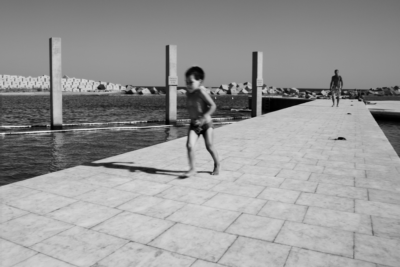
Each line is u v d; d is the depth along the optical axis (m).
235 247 3.23
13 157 14.20
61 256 3.06
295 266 2.91
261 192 4.87
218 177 5.61
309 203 4.45
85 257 3.04
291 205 4.37
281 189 5.02
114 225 3.72
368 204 4.43
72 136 20.45
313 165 6.52
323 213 4.11
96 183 5.25
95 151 15.79
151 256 3.06
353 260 3.02
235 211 4.14
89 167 6.26
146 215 4.00
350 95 51.12
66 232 3.54
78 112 46.91
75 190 4.91
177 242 3.33
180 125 27.33
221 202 4.45
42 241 3.34
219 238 3.42
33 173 11.68
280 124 13.44
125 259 3.01
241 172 5.95
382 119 23.78
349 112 19.70
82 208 4.21
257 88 30.66
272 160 6.92
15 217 3.92
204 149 8.02
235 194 4.77
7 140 18.58
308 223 3.81
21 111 47.59
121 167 6.25
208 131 5.46
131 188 5.02
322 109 22.38
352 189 5.05
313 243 3.33
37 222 3.79
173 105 27.06
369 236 3.50
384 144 8.85
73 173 5.83
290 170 6.13
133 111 50.19
